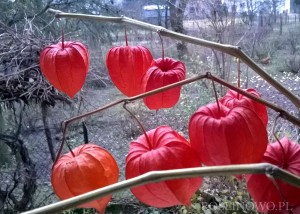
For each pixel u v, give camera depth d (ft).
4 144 2.59
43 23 2.97
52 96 2.22
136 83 0.79
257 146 0.58
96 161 0.62
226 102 0.71
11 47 2.16
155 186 0.58
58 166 0.62
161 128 0.65
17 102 2.30
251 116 0.58
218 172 0.48
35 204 2.61
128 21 0.79
